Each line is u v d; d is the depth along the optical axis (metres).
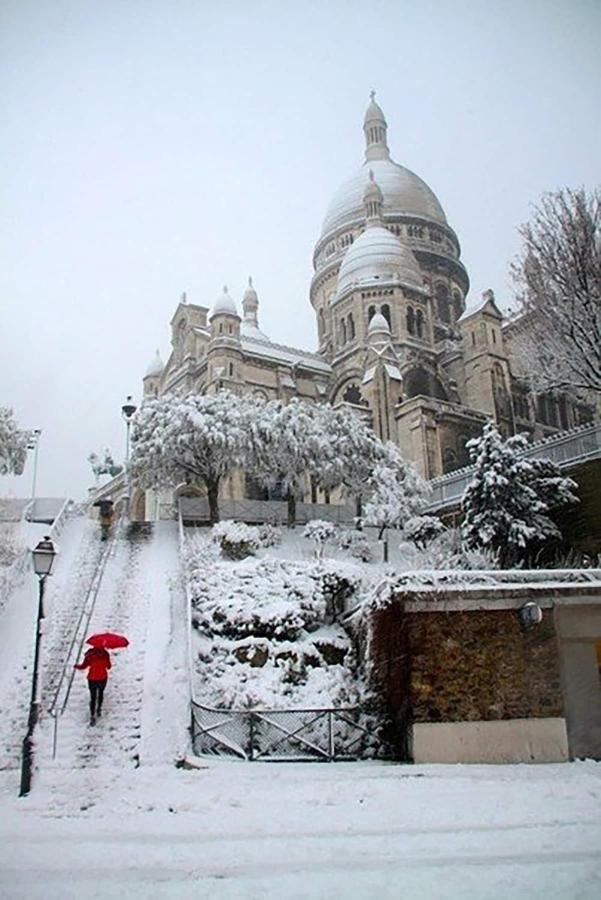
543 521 27.92
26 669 20.38
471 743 15.54
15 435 42.81
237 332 63.12
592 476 29.38
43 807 12.69
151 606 24.77
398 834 10.73
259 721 16.64
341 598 22.75
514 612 16.53
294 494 39.78
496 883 8.83
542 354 31.53
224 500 41.47
